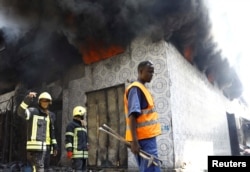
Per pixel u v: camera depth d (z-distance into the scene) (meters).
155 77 7.14
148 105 2.77
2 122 10.47
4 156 9.55
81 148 5.78
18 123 9.74
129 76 7.62
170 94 6.86
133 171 6.80
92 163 7.79
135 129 2.61
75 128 5.84
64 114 8.95
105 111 7.98
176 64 7.77
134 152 2.57
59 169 7.02
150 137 2.68
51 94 9.61
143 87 2.82
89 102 8.40
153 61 7.27
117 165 7.30
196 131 8.79
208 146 10.00
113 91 7.96
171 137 6.60
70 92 9.00
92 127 8.11
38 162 4.55
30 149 4.50
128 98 2.75
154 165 2.63
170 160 6.50
